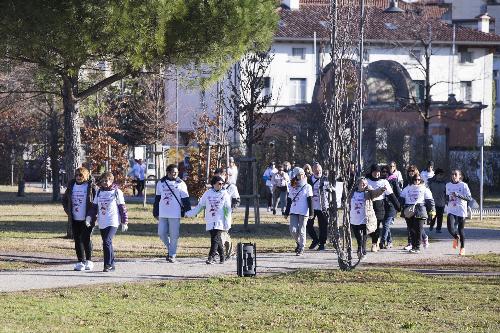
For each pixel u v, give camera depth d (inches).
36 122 3791.8
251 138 2410.2
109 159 3139.8
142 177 3759.8
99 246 1729.8
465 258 1565.0
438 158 3708.2
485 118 5438.0
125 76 1823.3
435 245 1830.7
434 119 4707.2
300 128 3395.7
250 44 1786.4
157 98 4045.3
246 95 2677.2
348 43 1352.1
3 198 3526.1
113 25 1563.7
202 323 903.7
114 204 1354.6
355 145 1369.3
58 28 1551.4
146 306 1014.4
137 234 2018.9
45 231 2039.9
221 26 1679.4
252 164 2241.6
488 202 3607.3
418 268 1406.3
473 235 2111.2
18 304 1013.2
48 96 3004.4
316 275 1261.1
